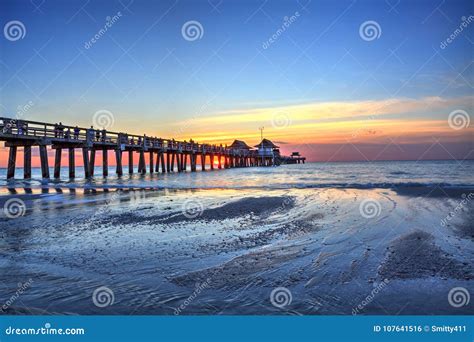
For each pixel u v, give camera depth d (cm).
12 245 592
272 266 477
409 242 595
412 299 376
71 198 1293
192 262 496
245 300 376
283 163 8744
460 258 505
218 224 771
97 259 512
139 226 750
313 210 956
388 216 845
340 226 735
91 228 731
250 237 645
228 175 3338
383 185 1759
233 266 478
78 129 2378
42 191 1578
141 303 372
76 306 367
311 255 527
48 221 811
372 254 529
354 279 429
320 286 410
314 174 3484
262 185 1941
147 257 520
